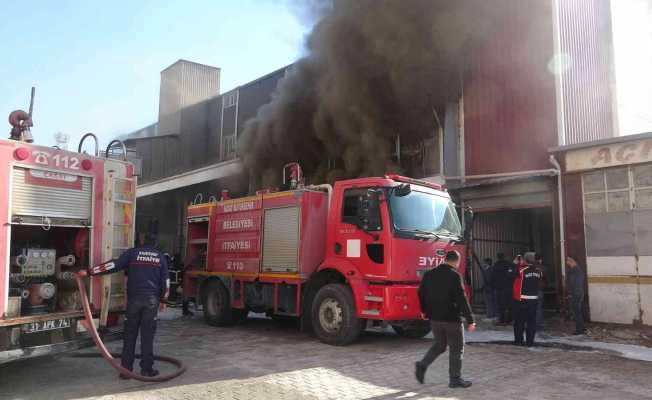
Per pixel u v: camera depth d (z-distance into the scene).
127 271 6.39
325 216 9.80
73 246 6.30
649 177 10.45
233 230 11.12
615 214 10.83
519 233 15.21
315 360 7.52
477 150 14.04
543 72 13.13
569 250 11.43
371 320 8.88
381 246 8.34
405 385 6.12
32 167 5.68
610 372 6.87
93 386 5.94
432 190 9.33
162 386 6.00
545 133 12.88
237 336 9.85
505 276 11.82
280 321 12.03
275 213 10.11
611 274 10.78
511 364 7.35
